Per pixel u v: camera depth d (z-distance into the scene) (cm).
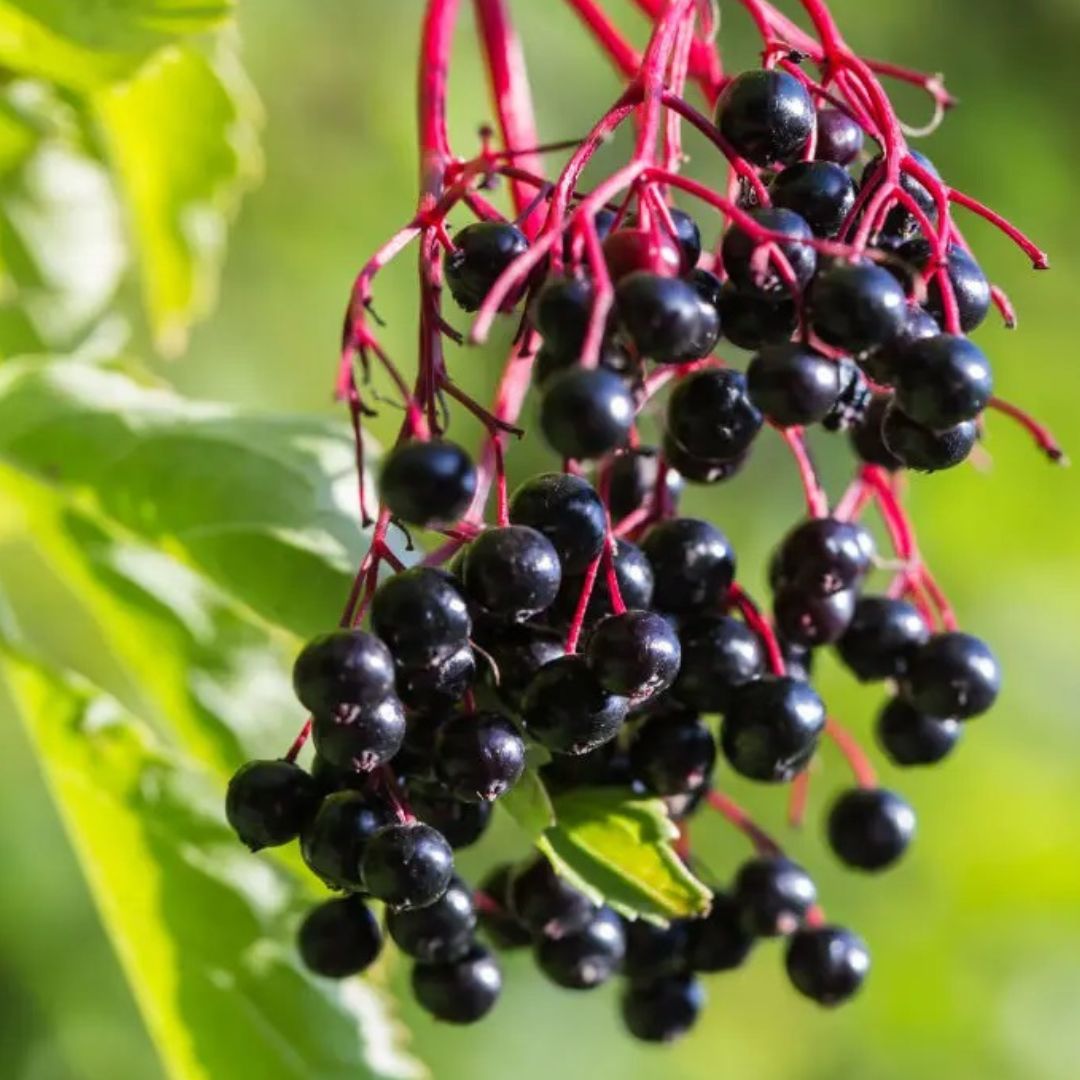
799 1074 73
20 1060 60
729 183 38
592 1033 70
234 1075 41
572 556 36
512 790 38
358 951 39
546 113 68
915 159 38
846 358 38
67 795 41
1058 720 75
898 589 40
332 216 68
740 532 71
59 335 45
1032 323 78
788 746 38
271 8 68
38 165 45
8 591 64
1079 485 76
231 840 41
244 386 65
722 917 40
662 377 38
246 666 41
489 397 63
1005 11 80
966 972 73
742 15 70
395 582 36
